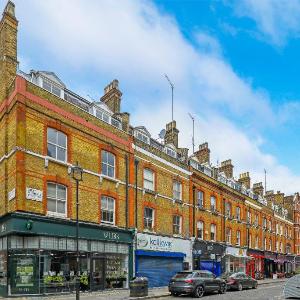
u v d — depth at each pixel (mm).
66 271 20219
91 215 22141
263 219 50688
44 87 21000
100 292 21547
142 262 26094
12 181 18578
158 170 28859
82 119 22281
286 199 65125
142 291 20484
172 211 30062
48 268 19297
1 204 19672
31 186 18750
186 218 31828
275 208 57312
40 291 18719
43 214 19156
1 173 20000
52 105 20406
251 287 29969
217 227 37031
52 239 19641
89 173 22344
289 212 64125
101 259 22672
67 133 21172
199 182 34594
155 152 28719
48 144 20078
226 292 26297
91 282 21719
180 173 31719
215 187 37625
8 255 18531
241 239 42375
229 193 40531
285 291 20281
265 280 43406
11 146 19016
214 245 35656
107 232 23141
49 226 19375
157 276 27469
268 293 25359
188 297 21875
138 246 25641
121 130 25531
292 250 61969
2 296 18203
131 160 26031
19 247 18609
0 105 20766
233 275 28562
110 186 23953
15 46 20656
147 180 27719
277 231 55938
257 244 47625
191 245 31797
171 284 22266
